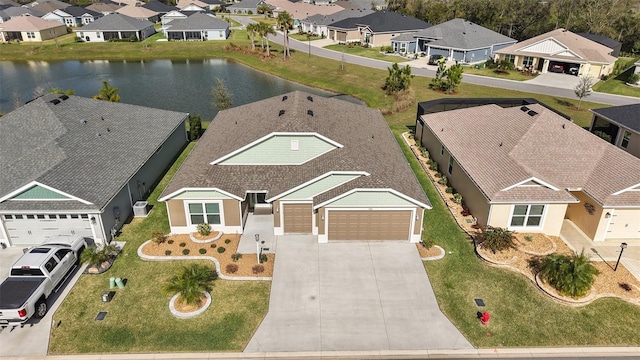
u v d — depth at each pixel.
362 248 22.03
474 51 66.81
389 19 82.81
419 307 18.33
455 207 26.00
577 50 59.78
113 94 40.62
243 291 19.06
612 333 17.14
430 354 16.25
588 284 18.30
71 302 18.39
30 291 17.09
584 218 23.25
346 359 16.03
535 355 16.25
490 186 22.92
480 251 21.66
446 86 53.84
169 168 31.16
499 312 18.14
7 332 16.92
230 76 66.62
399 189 21.44
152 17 111.06
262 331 17.08
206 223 23.00
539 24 82.56
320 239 22.41
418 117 36.34
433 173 30.75
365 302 18.53
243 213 23.73
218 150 25.88
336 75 62.47
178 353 16.16
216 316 17.73
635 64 55.09
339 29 84.88
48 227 21.58
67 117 28.19
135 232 23.30
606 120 32.84
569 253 21.47
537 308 18.33
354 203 21.53
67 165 23.36
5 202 20.98
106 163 24.98
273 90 59.03
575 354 16.28
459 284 19.66
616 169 23.20
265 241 22.55
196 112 48.44
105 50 82.50
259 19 118.75
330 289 19.20
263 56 75.44
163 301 18.52
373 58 71.38
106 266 20.30
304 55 74.75
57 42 86.50
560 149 25.14
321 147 24.47
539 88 54.12
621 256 21.42
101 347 16.36
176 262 20.86
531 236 22.70
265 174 24.14
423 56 72.69
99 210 20.88
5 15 101.56
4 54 80.06
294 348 16.41
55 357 15.98
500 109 30.64
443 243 22.61
